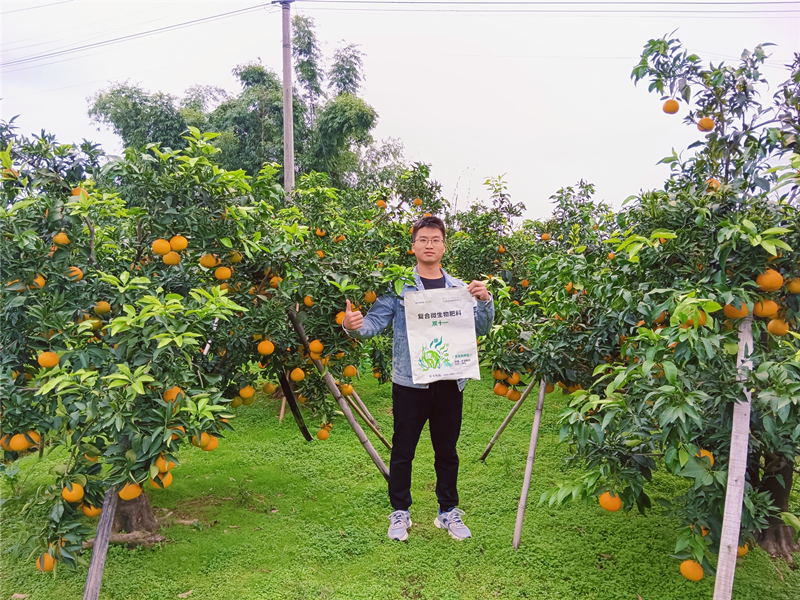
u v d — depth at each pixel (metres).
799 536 1.97
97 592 2.12
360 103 14.22
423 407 2.81
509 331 3.21
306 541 2.95
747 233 1.93
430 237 2.83
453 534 2.95
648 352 1.94
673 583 2.55
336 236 4.63
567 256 3.11
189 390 2.18
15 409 2.19
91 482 2.11
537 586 2.54
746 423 1.92
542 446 4.32
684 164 2.73
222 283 2.98
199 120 14.90
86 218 2.52
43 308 2.24
